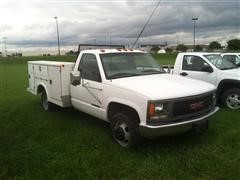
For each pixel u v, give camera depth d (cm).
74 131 611
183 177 394
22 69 3378
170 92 454
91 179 398
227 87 773
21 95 1183
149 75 573
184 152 476
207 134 559
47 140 558
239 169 410
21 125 669
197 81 545
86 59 620
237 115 692
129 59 606
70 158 466
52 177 406
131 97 467
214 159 445
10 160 461
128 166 430
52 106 785
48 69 727
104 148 504
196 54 831
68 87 667
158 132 436
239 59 1120
